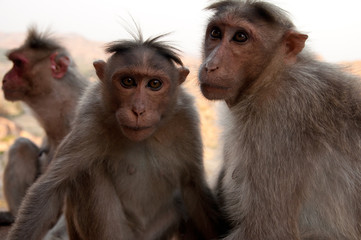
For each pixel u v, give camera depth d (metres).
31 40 1.74
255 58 1.27
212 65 1.27
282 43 1.28
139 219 1.38
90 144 1.34
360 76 1.32
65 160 1.33
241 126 1.28
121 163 1.36
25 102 1.75
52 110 1.73
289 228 1.24
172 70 1.34
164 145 1.36
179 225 1.42
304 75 1.27
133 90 1.31
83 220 1.34
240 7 1.28
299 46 1.27
